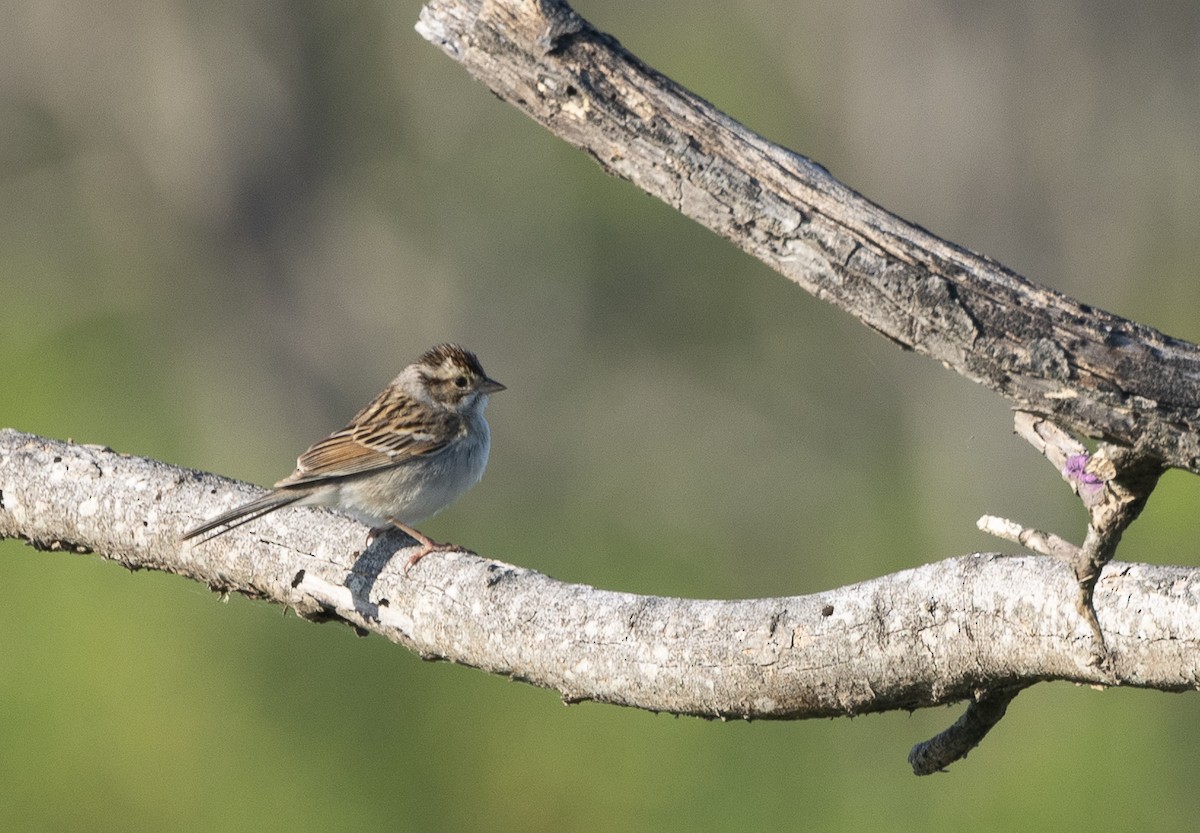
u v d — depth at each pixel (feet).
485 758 41.34
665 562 56.13
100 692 41.22
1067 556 12.91
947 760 15.14
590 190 77.71
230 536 18.99
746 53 80.94
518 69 12.92
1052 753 38.42
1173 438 11.68
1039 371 11.89
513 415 70.95
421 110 82.89
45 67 82.53
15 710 41.24
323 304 81.92
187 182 82.17
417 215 81.97
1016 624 13.10
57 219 80.18
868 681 13.96
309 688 42.11
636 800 40.24
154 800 40.50
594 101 12.79
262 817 40.24
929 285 12.05
